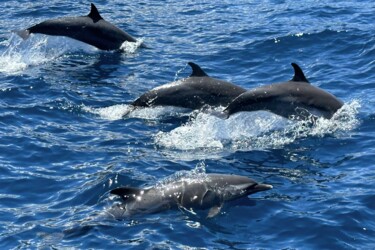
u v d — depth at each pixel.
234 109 31.84
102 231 22.69
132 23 47.97
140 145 29.72
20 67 39.66
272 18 47.50
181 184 24.34
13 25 47.69
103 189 25.55
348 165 27.56
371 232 22.86
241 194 24.52
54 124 31.69
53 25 43.53
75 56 41.81
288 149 29.27
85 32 43.28
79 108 33.53
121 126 31.73
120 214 23.55
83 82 37.31
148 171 26.95
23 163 27.84
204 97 33.75
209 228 22.95
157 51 42.62
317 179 26.48
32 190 25.83
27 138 29.89
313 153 28.80
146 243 22.03
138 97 34.69
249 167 27.67
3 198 25.22
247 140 30.19
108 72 39.12
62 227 23.08
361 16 46.34
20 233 22.78
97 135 30.66
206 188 24.30
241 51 41.56
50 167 27.59
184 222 23.14
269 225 23.27
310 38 42.25
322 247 22.09
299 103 31.81
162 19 48.84
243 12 49.66
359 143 29.44
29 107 33.22
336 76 37.06
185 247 21.95
